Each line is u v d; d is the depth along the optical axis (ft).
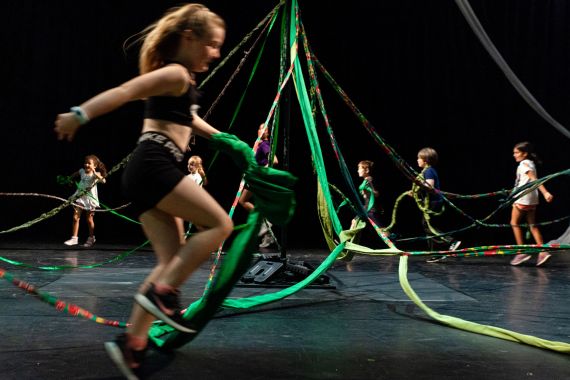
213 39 7.60
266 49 29.94
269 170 8.05
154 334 9.91
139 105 30.81
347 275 18.24
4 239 27.61
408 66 29.84
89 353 9.05
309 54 14.90
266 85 30.37
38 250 23.86
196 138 31.83
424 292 15.24
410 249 28.40
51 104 29.96
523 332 10.98
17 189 30.83
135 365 7.23
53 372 8.11
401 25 29.66
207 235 7.20
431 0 29.50
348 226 31.91
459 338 10.45
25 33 29.32
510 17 29.37
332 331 10.81
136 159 7.26
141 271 18.24
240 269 8.07
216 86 30.27
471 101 30.04
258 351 9.39
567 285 16.66
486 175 30.58
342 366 8.67
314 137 14.76
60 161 30.89
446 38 29.66
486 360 9.10
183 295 14.32
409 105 30.22
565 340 10.40
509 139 30.19
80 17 29.30
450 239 22.00
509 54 29.45
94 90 29.78
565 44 29.32
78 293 14.23
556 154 29.99
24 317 11.39
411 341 10.18
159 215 7.73
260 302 12.60
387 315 12.26
